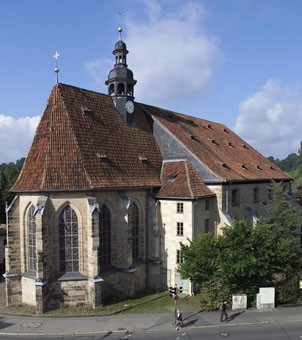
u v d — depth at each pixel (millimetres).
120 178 40781
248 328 30781
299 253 38500
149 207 43938
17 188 37531
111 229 40094
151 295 40812
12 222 38031
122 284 40125
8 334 30125
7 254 37906
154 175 45594
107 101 46812
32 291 37000
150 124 50969
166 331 30484
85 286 36688
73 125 39531
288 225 40312
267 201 55719
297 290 36719
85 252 37031
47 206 35656
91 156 39344
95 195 37625
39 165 37438
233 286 35188
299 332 29766
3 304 38094
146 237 44031
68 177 36750
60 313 34625
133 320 32875
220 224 44250
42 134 39219
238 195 48562
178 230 42094
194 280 36188
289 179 63250
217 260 34156
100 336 29703
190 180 43562
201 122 63719
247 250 34531
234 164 53031
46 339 29234
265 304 35031
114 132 44438
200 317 33375
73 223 37062
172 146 48219
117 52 47469
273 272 35781
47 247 35500
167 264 42812
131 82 47656
